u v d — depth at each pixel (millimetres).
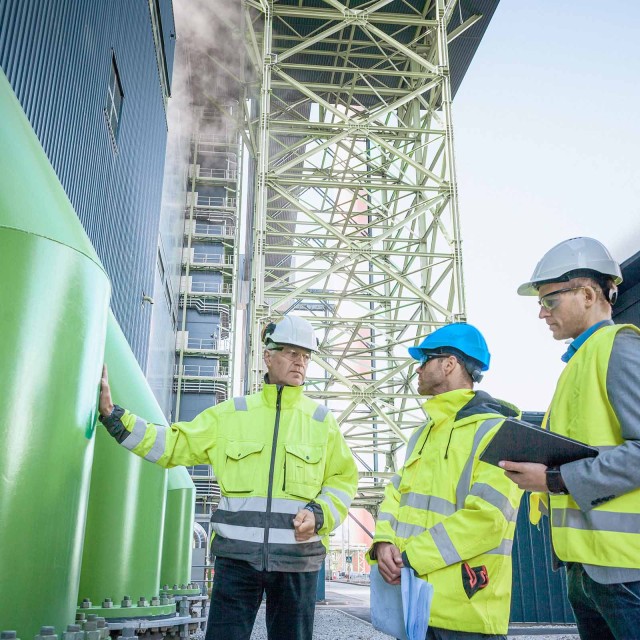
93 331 3127
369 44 24625
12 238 2814
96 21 11000
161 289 26250
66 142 9219
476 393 3182
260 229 20141
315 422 3705
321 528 3412
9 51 6926
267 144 20984
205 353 36062
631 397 2387
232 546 3369
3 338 2701
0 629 2551
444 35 23047
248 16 23000
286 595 3379
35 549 2682
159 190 19875
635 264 10844
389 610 2975
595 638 2652
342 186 21344
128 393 5535
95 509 4535
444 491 3006
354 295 23344
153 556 4883
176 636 5121
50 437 2781
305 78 28000
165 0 19953
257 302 19312
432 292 22312
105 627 3484
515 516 2900
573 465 2383
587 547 2398
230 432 3627
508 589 2848
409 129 22172
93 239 11016
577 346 2814
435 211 22344
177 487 8508
